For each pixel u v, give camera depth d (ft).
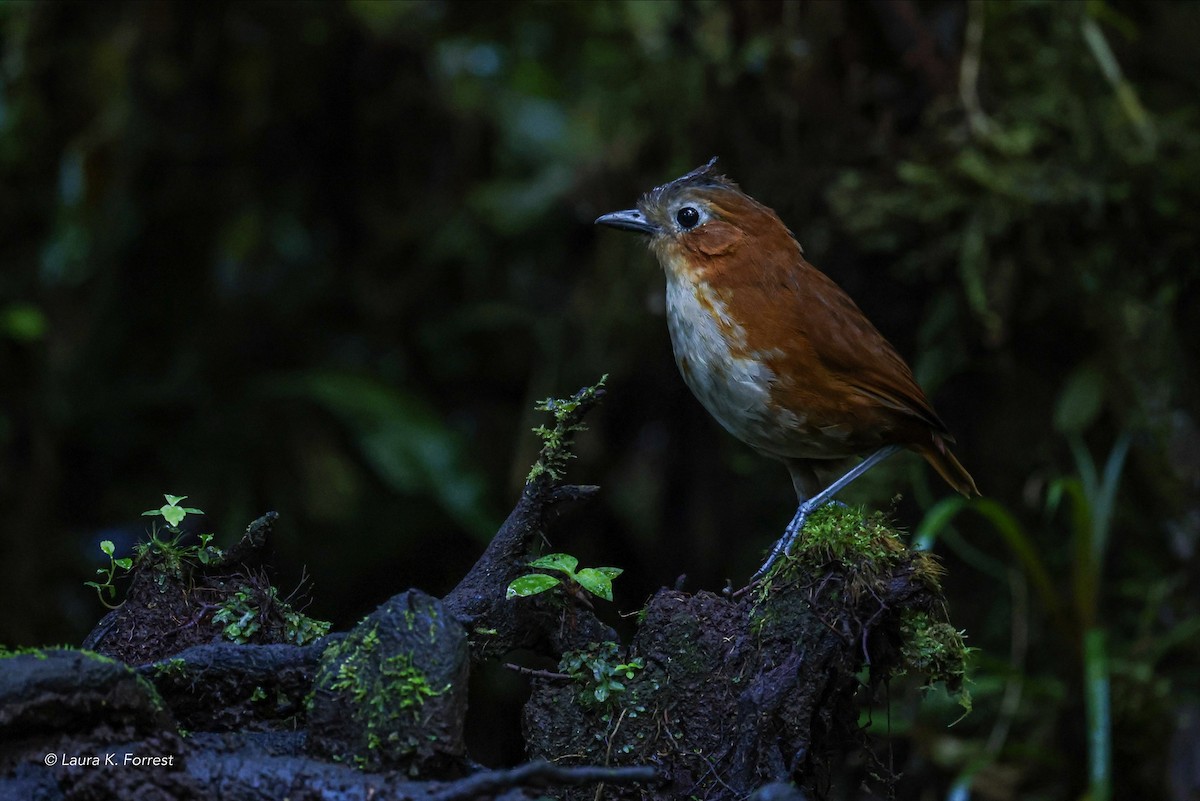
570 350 38.93
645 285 35.50
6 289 37.68
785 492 34.06
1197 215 27.91
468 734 36.32
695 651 13.56
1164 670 29.07
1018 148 28.04
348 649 11.69
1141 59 31.45
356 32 39.91
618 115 34.76
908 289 30.12
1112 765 28.32
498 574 13.92
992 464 30.91
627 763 13.38
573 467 38.22
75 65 37.11
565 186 38.63
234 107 39.47
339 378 39.04
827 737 13.71
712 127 31.83
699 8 32.09
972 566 31.71
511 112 41.29
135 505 39.52
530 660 35.96
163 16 37.65
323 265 41.86
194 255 40.86
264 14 38.63
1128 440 27.86
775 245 18.08
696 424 36.35
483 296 41.32
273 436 40.40
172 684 12.09
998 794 29.14
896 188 29.01
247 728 12.21
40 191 38.14
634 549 38.45
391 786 10.89
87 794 10.40
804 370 17.48
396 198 41.96
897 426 18.04
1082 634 26.48
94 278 38.88
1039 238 28.07
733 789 12.82
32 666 10.53
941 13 29.45
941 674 13.39
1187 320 29.19
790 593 13.39
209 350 40.96
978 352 29.89
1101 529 26.50
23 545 36.52
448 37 40.96
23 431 37.17
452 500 37.09
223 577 13.80
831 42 29.43
